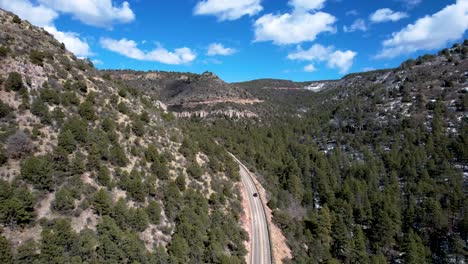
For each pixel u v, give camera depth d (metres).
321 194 106.62
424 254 78.81
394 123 168.00
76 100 59.56
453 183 107.12
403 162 126.19
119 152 56.97
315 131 186.62
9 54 55.75
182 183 65.19
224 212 71.94
